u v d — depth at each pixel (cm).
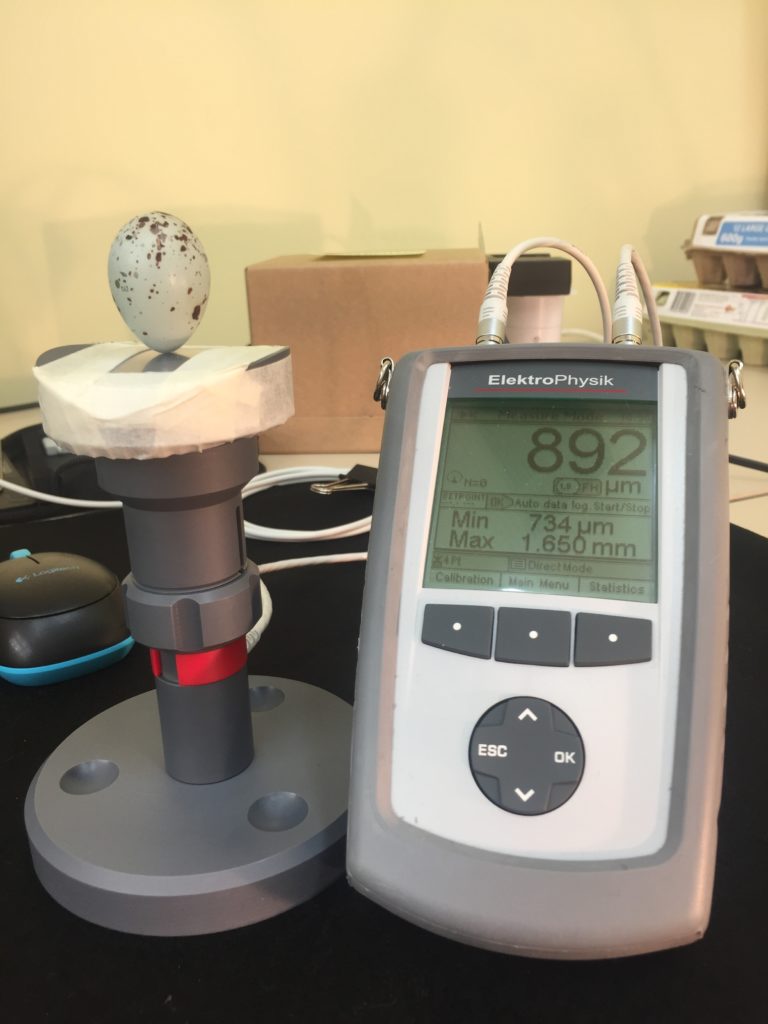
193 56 92
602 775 26
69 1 88
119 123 92
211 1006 25
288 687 39
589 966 26
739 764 35
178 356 28
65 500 65
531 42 97
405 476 31
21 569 44
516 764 26
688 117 102
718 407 29
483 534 30
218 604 29
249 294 71
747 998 25
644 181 104
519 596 29
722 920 27
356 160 98
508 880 24
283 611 49
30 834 30
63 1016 24
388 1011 24
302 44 93
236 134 95
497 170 100
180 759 32
